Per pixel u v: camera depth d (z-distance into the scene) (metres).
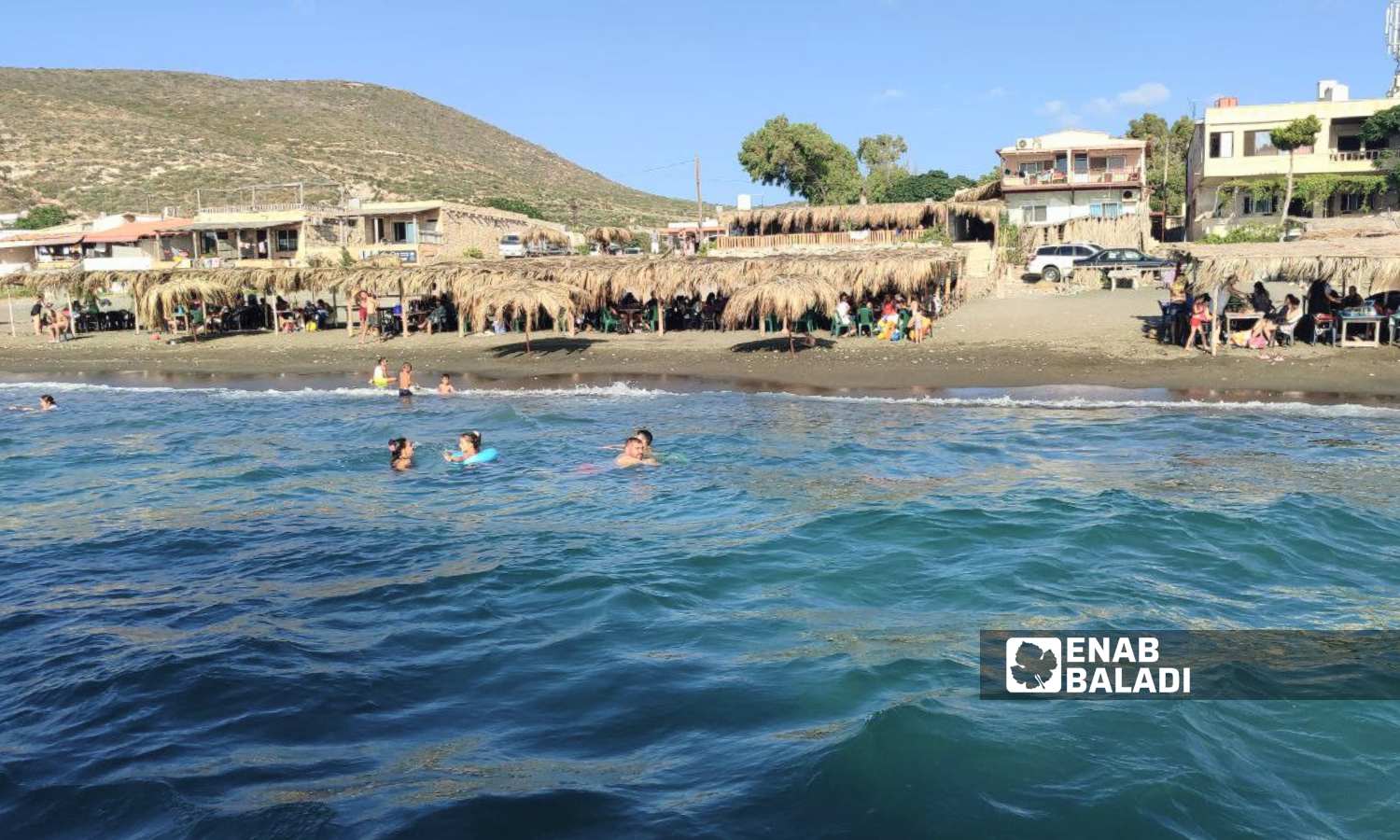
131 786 5.84
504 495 14.05
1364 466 14.43
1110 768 5.72
